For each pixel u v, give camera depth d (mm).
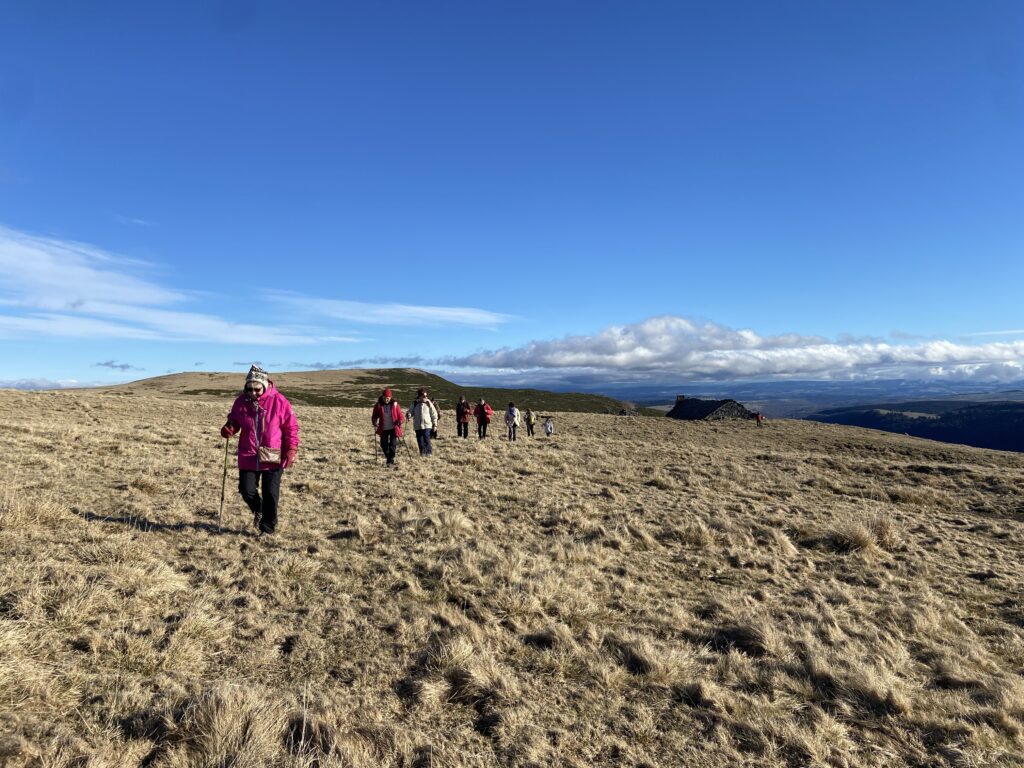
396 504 9133
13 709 3092
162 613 4531
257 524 7051
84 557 5391
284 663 4051
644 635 4941
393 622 4777
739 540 8656
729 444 44375
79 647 3854
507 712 3625
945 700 4172
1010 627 5891
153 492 8688
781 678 4324
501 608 5312
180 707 3314
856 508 12172
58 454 11141
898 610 6066
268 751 2982
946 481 17094
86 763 2742
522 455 17141
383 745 3195
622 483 13234
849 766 3377
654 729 3633
